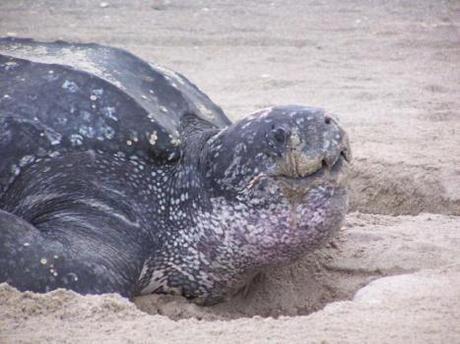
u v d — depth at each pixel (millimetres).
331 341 11445
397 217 18375
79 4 51781
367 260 16000
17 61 16656
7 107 15602
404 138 23969
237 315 15328
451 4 52125
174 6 51469
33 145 15305
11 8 49875
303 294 15570
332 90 30797
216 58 37094
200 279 15164
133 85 16156
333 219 14180
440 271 14688
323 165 14000
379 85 31672
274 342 11453
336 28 44406
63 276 13273
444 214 19688
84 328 12016
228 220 14609
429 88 31234
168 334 11820
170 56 37281
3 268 13070
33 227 13953
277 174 14031
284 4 52438
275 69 34750
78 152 15219
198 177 14992
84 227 14445
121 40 40719
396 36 42062
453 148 22938
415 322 12109
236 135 14688
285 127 14008
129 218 14875
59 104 15523
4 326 12070
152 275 15094
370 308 12750
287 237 14305
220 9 50438
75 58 16984
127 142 15211
